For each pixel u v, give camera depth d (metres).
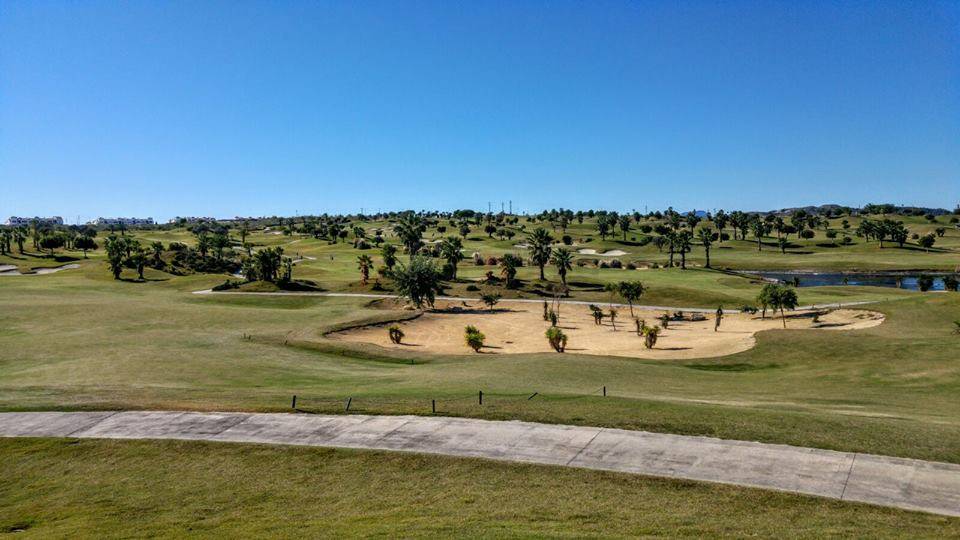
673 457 21.53
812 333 56.03
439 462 21.88
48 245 172.88
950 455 21.16
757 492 18.75
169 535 17.25
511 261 115.44
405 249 175.38
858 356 46.94
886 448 21.80
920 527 16.45
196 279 121.88
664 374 42.56
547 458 21.84
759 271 155.88
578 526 16.84
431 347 69.38
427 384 35.53
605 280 125.56
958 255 171.25
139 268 131.38
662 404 27.69
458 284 117.81
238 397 31.19
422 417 26.61
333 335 68.75
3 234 174.88
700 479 19.77
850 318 74.06
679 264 160.38
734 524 16.80
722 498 18.44
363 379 39.47
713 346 63.62
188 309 80.06
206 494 20.25
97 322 68.25
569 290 113.69
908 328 60.28
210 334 60.28
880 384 38.34
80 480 21.64
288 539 16.52
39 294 96.88
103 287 112.88
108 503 19.83
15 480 21.81
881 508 17.59
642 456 21.72
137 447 24.19
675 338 73.50
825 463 20.70
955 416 27.89
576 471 20.70
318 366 45.56
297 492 20.14
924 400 32.94
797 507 17.77
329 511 18.66
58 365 43.22
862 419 25.25
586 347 69.31
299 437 24.73
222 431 25.62
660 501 18.36
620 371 42.38
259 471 21.83
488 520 17.38
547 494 19.12
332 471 21.58
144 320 70.88
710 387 37.78
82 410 28.69
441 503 18.80
